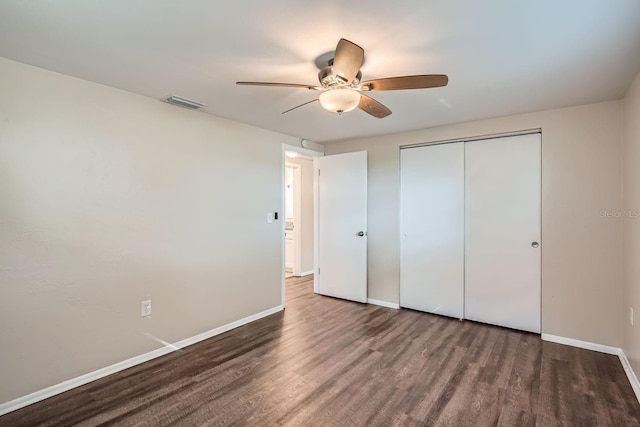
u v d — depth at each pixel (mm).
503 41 1765
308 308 4047
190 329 2955
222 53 1906
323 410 1980
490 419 1896
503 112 3066
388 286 4109
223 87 2432
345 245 4406
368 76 2215
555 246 2990
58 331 2172
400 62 2014
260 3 1430
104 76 2229
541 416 1922
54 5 1439
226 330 3277
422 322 3520
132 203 2547
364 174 4223
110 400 2084
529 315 3223
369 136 4148
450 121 3387
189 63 2037
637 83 2213
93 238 2338
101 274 2379
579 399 2088
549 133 3004
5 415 1937
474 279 3531
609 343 2754
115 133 2443
